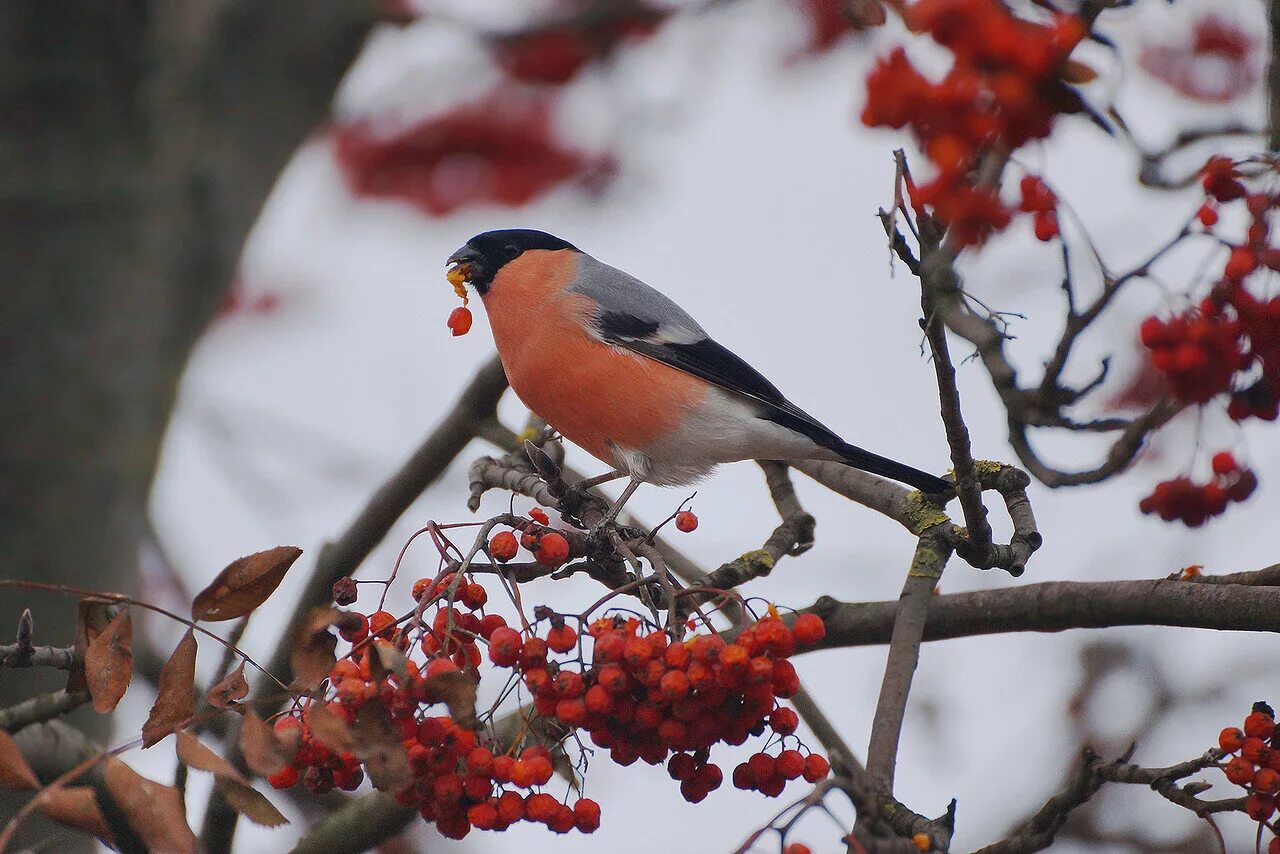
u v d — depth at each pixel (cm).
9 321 1072
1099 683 1296
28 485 1070
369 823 990
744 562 866
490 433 1039
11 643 1056
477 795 589
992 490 891
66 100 1087
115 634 607
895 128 729
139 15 1105
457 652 598
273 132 1190
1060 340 794
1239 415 802
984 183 710
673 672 574
